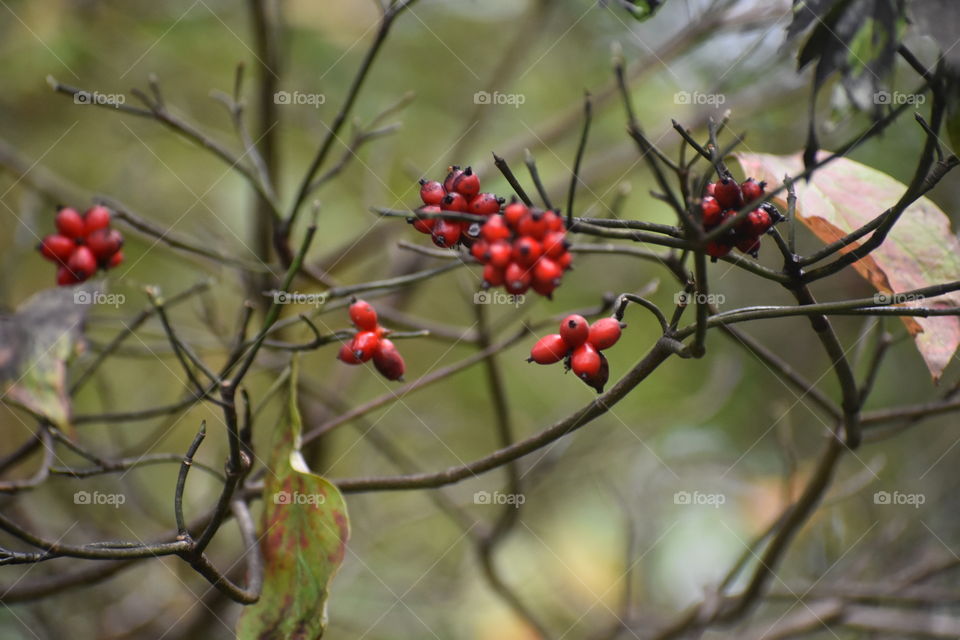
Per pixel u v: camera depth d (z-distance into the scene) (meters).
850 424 1.44
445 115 3.26
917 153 2.55
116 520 2.34
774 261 3.01
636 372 1.10
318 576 1.24
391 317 1.97
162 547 1.09
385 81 3.14
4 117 2.98
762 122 2.98
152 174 2.98
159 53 2.98
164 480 2.68
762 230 1.08
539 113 3.32
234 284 2.32
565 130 2.84
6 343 1.51
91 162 3.05
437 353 3.23
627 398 3.18
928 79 1.09
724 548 2.79
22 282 2.78
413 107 3.17
